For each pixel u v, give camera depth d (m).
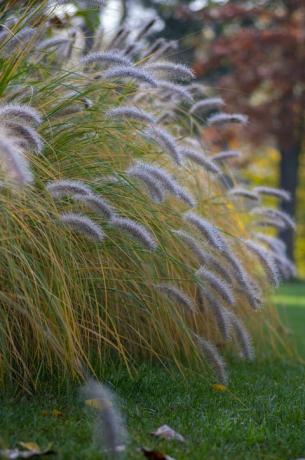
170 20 24.03
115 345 5.42
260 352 7.30
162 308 5.58
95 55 5.54
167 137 5.45
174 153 5.43
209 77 25.17
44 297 4.83
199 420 4.77
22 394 5.00
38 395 4.98
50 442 4.14
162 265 5.78
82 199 4.82
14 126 4.53
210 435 4.48
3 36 5.50
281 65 21.53
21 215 4.84
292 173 24.94
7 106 4.62
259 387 5.89
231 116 6.88
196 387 5.63
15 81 5.59
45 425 4.43
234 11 22.42
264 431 4.62
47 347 4.84
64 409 4.79
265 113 21.64
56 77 5.75
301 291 18.11
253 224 7.63
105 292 5.11
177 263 5.62
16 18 5.78
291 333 7.86
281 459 4.23
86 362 5.35
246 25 26.06
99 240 4.86
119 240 5.48
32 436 4.21
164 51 7.23
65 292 4.79
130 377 5.47
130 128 5.98
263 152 27.08
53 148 5.38
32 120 4.65
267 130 21.67
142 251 5.55
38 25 6.06
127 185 5.57
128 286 5.53
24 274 4.83
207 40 22.73
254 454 4.25
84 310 5.21
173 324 5.82
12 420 4.47
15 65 5.33
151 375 5.69
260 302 6.23
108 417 3.51
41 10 5.72
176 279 5.59
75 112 5.56
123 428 4.17
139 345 5.79
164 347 5.83
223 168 7.70
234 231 7.02
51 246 4.94
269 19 22.59
